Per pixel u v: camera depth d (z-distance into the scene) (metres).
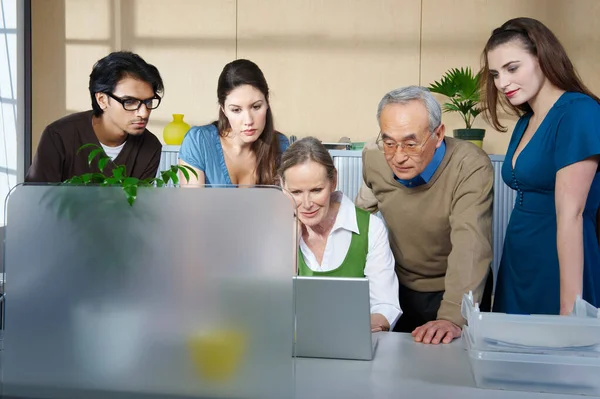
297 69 4.30
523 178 1.78
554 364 1.09
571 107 1.65
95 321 0.99
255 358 0.94
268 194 0.93
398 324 2.13
